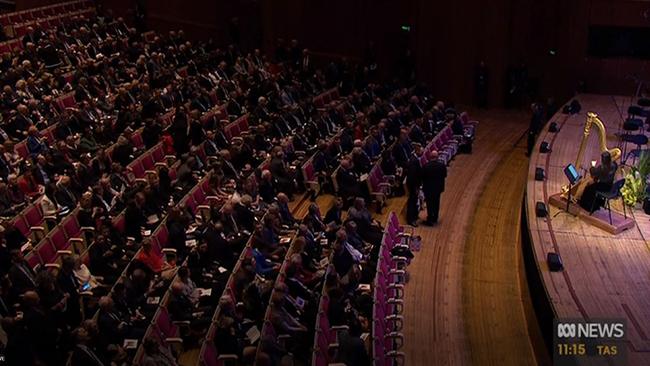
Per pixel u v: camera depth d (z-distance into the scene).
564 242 13.45
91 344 10.29
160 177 15.32
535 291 12.61
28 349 10.02
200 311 11.77
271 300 11.20
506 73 25.33
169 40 25.17
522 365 11.69
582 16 24.19
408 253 14.07
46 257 12.55
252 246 13.45
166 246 13.39
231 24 27.25
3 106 18.19
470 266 14.66
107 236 12.87
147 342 9.74
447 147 19.56
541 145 18.20
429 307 13.20
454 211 17.11
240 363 10.77
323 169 17.50
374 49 26.55
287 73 23.36
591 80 24.70
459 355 11.88
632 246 13.35
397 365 11.20
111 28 26.03
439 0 25.28
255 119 19.95
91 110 18.66
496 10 24.83
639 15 23.58
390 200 17.61
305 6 27.12
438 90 26.17
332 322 11.24
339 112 20.66
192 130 18.06
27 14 27.05
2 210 13.95
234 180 16.27
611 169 13.98
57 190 14.41
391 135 19.73
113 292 11.31
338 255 12.79
